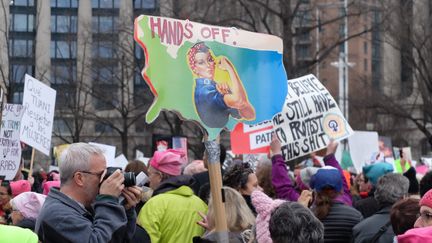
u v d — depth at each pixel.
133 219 6.45
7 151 9.48
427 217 6.02
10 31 40.50
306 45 47.00
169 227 8.23
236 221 7.28
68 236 5.96
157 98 6.79
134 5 44.03
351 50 86.88
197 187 10.60
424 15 46.06
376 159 16.55
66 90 40.94
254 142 9.81
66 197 6.16
